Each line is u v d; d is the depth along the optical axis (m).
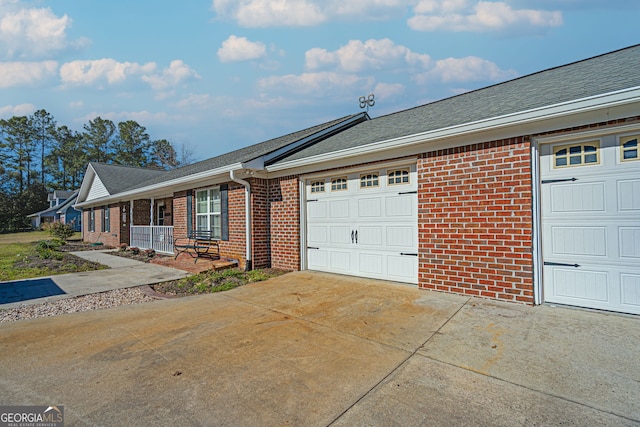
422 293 5.43
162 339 3.82
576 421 2.19
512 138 4.70
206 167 10.88
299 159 7.30
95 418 2.34
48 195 44.56
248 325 4.25
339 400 2.51
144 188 12.43
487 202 4.93
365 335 3.80
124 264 10.03
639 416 2.22
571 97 4.22
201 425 2.25
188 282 7.04
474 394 2.55
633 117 3.85
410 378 2.81
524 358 3.09
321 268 7.63
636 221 3.95
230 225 8.88
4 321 4.60
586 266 4.28
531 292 4.54
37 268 9.30
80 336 3.95
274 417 2.32
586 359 3.03
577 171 4.34
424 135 5.29
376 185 6.56
